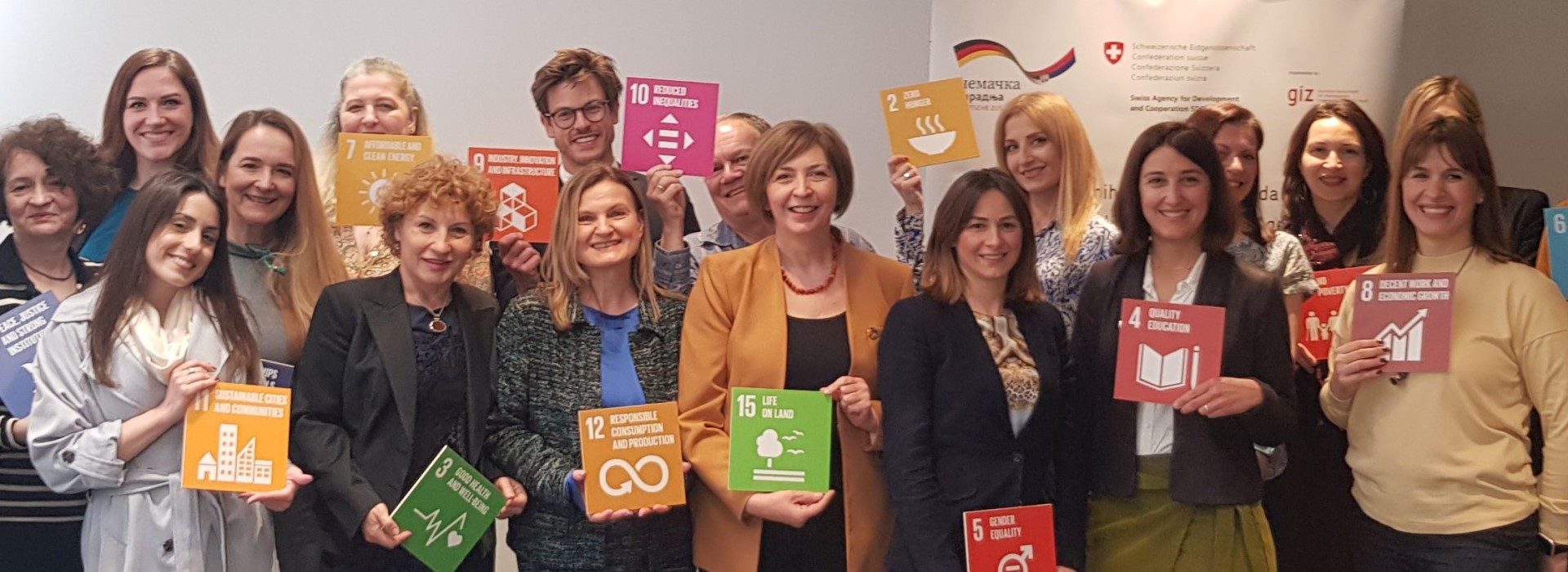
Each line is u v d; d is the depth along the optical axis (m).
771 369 2.33
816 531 2.37
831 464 2.38
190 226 2.44
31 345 2.57
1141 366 2.33
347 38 3.06
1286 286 2.77
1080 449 2.38
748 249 2.46
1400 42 3.08
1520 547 2.31
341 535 2.38
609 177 2.46
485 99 3.11
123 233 2.45
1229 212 2.37
